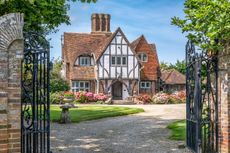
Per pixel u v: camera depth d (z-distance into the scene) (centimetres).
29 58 643
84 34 4350
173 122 1617
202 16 675
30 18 923
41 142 655
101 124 1645
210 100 789
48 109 654
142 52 4247
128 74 4016
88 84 4034
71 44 4194
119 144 1051
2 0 830
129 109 2480
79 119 1816
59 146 1016
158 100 3606
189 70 898
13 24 581
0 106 568
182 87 4816
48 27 1095
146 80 4172
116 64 3988
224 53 721
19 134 586
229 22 636
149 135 1234
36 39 650
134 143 1064
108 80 3972
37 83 646
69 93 3522
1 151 569
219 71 743
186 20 754
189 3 767
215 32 646
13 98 582
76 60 4034
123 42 4016
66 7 1091
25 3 895
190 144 889
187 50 919
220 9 644
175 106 2977
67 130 1417
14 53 584
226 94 718
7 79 576
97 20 4500
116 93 4050
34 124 639
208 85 769
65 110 1708
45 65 654
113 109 2461
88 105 3108
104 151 935
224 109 726
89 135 1262
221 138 737
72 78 3941
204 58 763
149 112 2373
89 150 951
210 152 768
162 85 4684
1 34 573
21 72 598
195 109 803
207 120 774
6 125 573
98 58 3919
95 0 1037
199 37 748
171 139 1121
